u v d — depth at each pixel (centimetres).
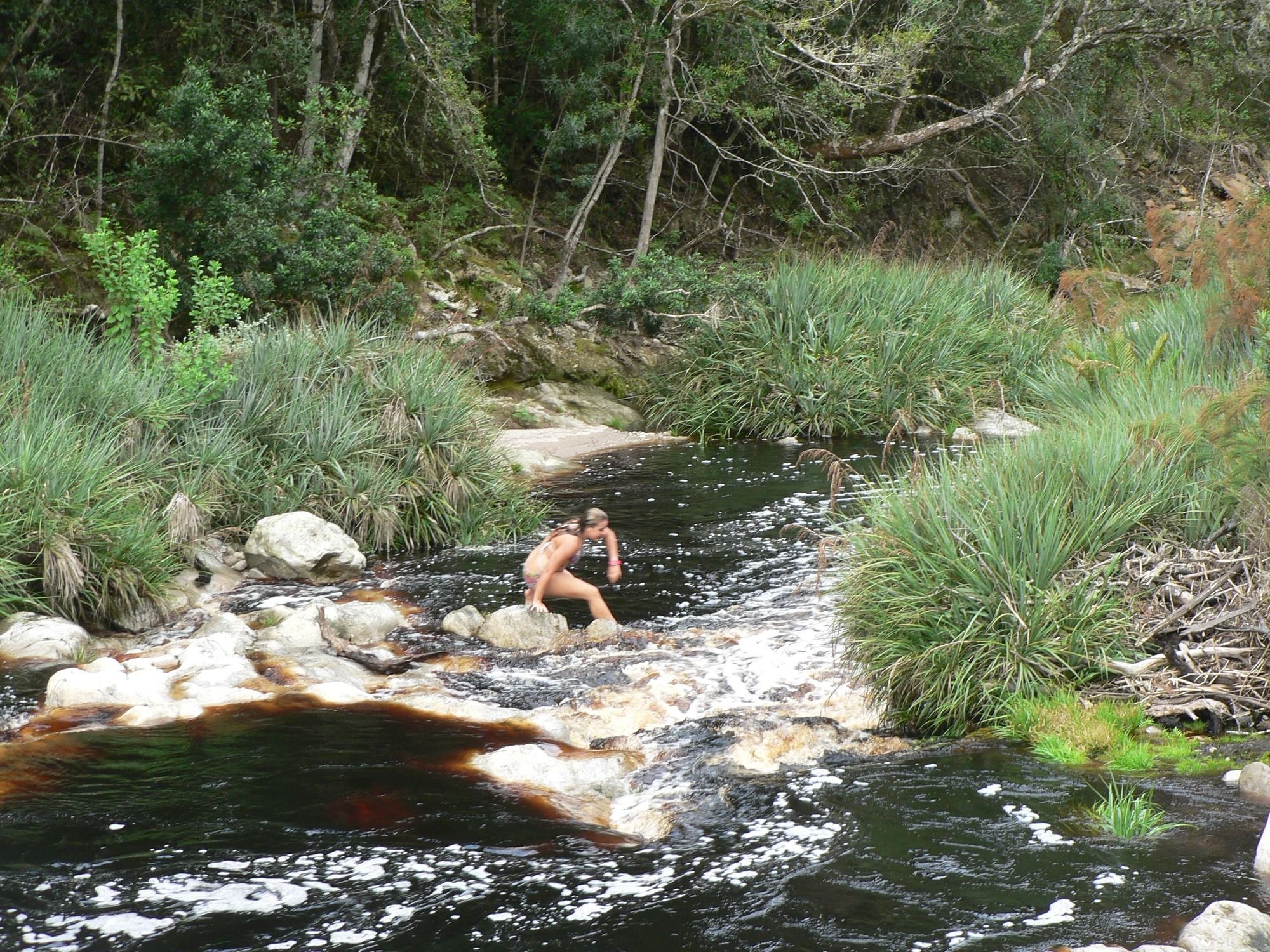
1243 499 731
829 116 2245
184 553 935
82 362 1030
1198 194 2748
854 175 2366
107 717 656
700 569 973
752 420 1697
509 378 1744
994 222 2786
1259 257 1207
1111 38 2366
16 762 590
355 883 472
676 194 2461
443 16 1850
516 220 2147
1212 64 2617
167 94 1616
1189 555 725
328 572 956
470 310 1806
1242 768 565
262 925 439
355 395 1121
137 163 1617
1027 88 2336
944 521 714
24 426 869
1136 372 1182
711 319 1777
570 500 1248
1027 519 706
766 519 1147
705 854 500
